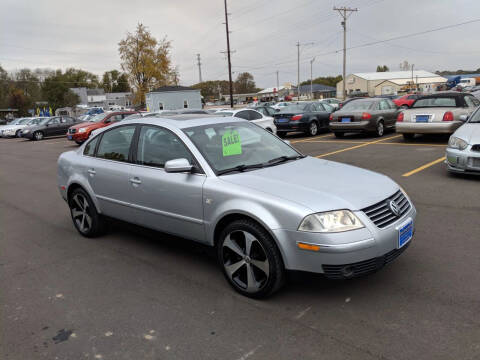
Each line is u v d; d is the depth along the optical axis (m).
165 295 3.42
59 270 4.08
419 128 10.97
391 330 2.72
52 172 11.07
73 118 26.91
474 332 2.64
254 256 3.17
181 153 3.77
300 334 2.74
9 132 29.78
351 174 3.57
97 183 4.59
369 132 14.06
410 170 7.94
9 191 8.62
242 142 3.98
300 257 2.91
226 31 39.19
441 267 3.62
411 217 3.31
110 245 4.73
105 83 126.56
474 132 6.77
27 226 5.77
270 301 3.20
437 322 2.77
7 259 4.48
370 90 84.12
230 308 3.14
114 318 3.09
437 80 80.94
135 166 4.15
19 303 3.41
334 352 2.53
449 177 7.09
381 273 3.56
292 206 2.94
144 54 50.41
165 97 45.81
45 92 85.81
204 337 2.77
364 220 2.91
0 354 2.71
